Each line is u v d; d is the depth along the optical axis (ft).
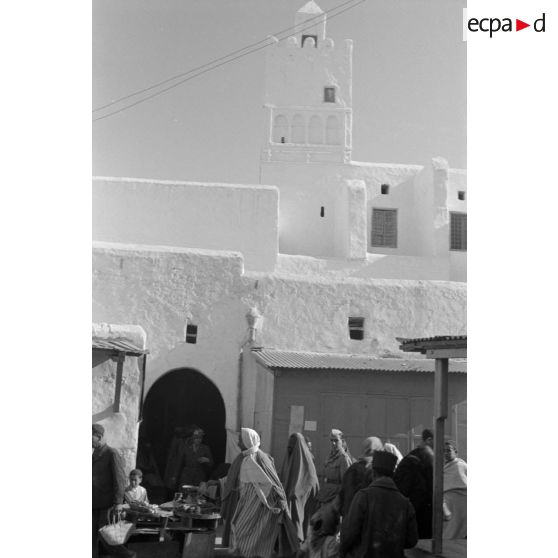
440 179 67.26
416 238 71.15
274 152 70.79
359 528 21.94
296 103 72.18
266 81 72.08
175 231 61.11
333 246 69.92
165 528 28.94
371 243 70.64
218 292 49.55
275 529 28.73
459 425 41.63
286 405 41.52
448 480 29.50
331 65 72.95
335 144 72.28
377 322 50.49
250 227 62.03
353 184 66.08
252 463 29.17
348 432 41.60
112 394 38.52
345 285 50.60
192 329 49.24
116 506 28.60
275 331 49.62
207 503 30.81
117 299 48.52
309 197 70.54
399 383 42.24
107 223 60.34
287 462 31.40
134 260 49.01
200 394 49.26
